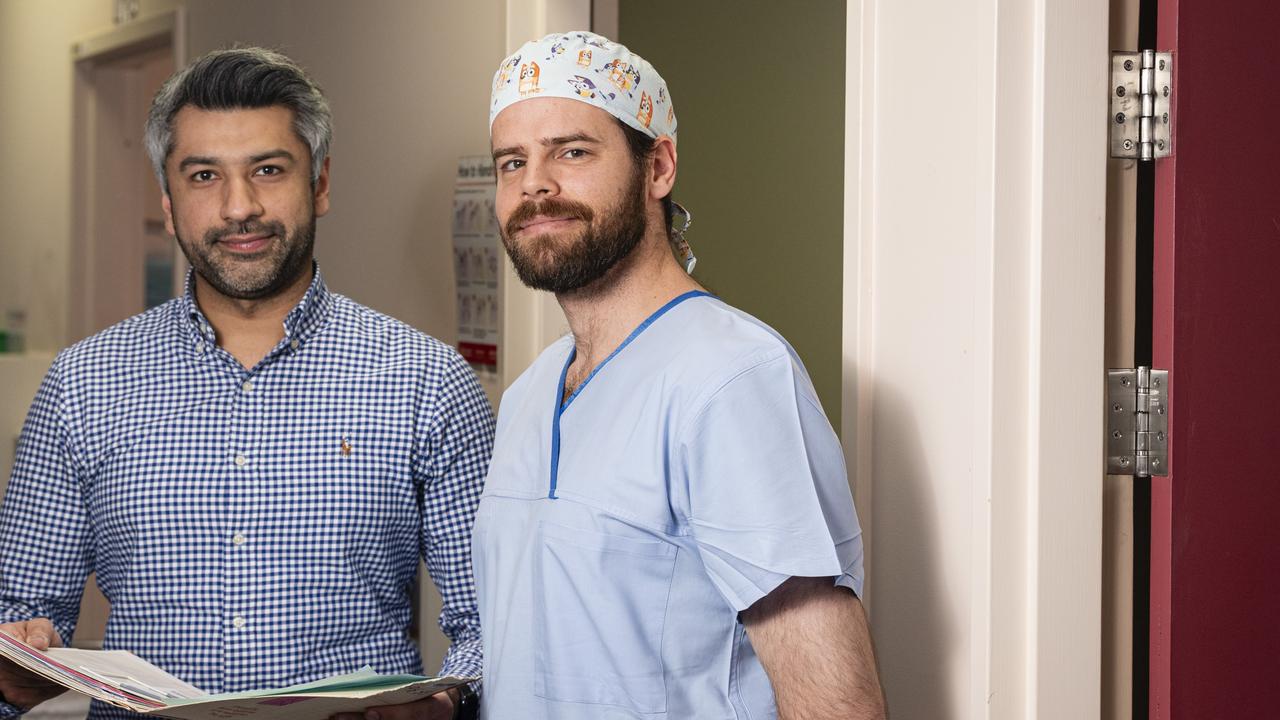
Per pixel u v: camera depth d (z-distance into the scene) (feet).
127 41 13.32
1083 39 4.63
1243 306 4.68
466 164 8.38
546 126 4.14
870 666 3.78
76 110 14.46
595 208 4.14
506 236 4.28
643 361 4.12
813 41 10.48
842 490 3.95
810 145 10.54
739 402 3.83
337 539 5.20
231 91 5.13
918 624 4.86
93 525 5.31
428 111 8.93
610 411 4.12
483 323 8.26
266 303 5.33
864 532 5.05
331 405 5.29
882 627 5.02
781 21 10.64
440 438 5.39
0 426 13.82
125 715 4.98
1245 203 4.68
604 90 4.15
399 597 5.45
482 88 8.23
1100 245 4.67
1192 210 4.63
